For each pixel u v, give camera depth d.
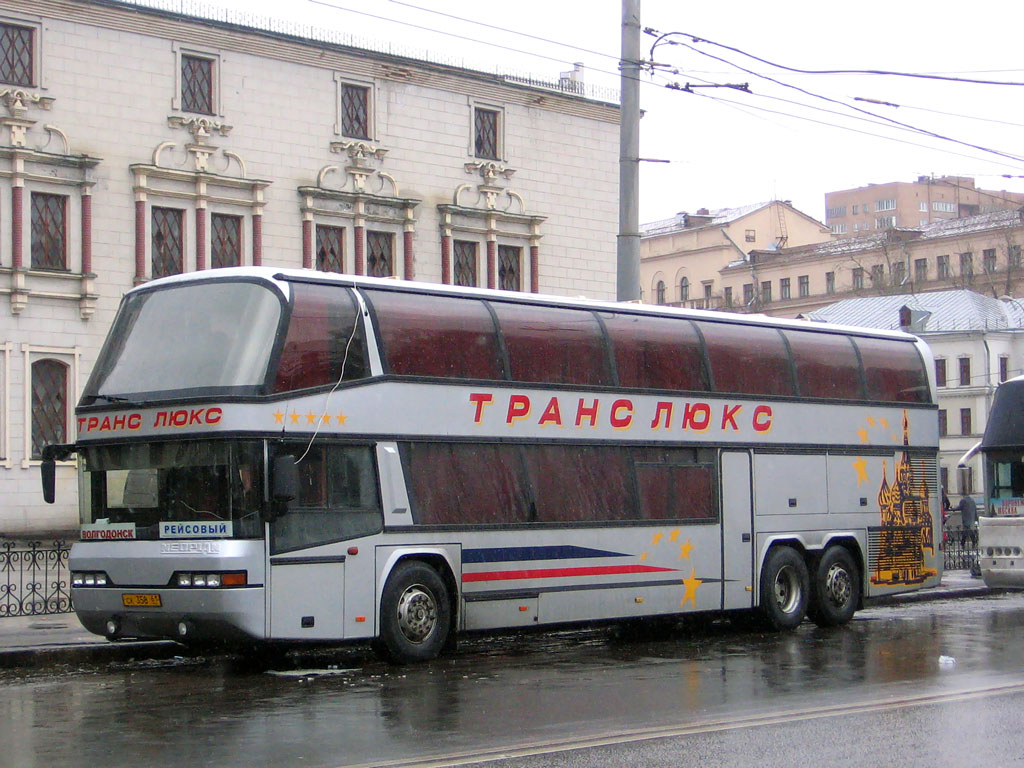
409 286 15.07
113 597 13.91
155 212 36.22
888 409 20.44
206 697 12.20
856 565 19.89
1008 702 11.64
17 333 33.75
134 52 35.66
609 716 10.98
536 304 16.27
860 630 18.83
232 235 37.59
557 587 15.91
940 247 77.94
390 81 40.59
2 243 33.56
